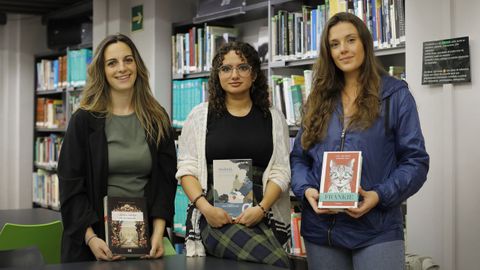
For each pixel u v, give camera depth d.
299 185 2.30
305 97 3.71
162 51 5.03
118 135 2.47
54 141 6.62
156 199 2.50
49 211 4.27
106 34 5.46
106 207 2.35
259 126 2.38
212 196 2.33
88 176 2.42
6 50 7.17
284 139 2.43
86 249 2.40
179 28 5.07
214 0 4.56
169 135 2.60
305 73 3.72
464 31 2.85
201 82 4.59
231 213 2.28
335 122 2.27
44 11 6.85
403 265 2.22
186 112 4.74
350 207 2.07
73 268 2.07
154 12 4.98
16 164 7.18
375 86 2.22
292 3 4.06
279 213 2.40
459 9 2.86
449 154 2.87
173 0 5.09
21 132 7.17
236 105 2.41
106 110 2.48
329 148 2.26
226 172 2.30
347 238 2.20
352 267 2.29
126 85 2.48
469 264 2.81
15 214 4.11
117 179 2.47
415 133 2.16
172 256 2.35
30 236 2.99
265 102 2.43
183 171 2.39
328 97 2.33
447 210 2.86
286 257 2.22
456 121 2.88
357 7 3.43
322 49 2.34
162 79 5.03
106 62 2.48
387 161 2.20
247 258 2.21
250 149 2.34
